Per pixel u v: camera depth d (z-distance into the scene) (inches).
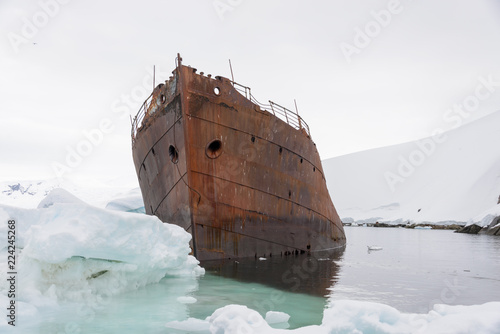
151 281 332.2
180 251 337.1
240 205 518.9
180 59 486.3
